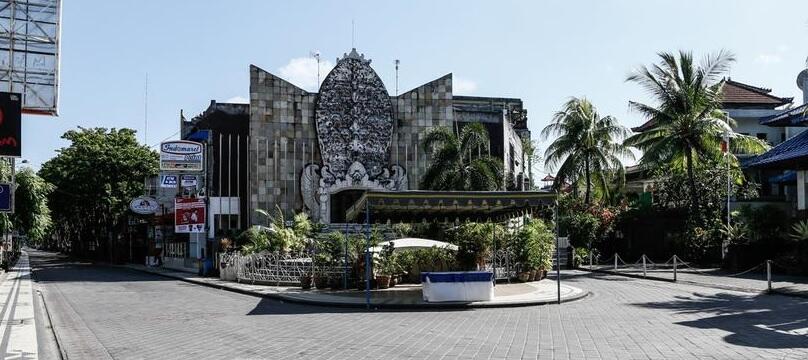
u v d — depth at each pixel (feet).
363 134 154.30
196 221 128.47
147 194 206.39
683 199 138.10
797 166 109.19
